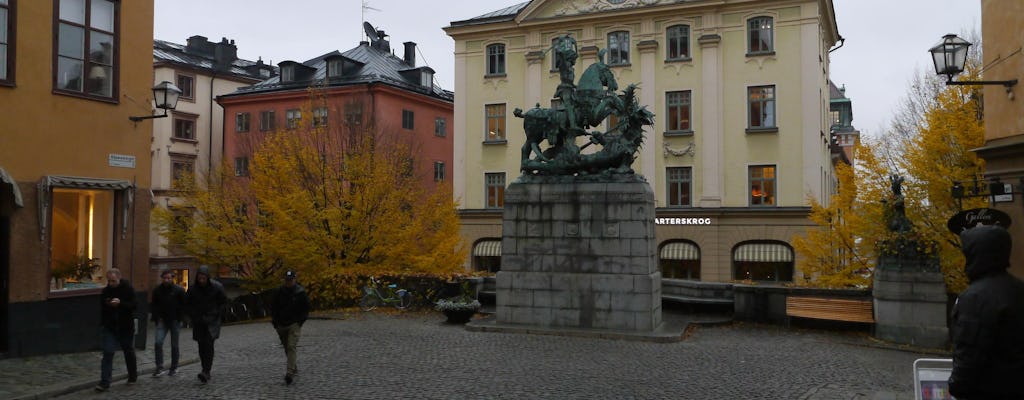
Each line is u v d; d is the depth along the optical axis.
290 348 11.33
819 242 24.72
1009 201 14.04
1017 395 4.55
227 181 28.44
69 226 15.12
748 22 36.12
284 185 25.38
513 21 39.81
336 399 10.31
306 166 25.73
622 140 17.28
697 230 36.09
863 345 15.34
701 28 36.66
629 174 17.03
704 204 36.19
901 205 16.53
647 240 16.75
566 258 17.17
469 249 40.44
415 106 48.25
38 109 14.34
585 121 17.86
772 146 35.41
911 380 11.70
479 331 17.09
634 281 16.56
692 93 36.75
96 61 15.44
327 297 23.31
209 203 26.56
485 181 40.66
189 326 21.73
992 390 4.61
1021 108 13.63
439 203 26.77
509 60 40.38
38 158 14.30
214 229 26.02
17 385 11.30
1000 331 4.61
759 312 18.64
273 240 23.86
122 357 14.12
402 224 25.44
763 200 35.62
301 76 48.94
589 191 17.08
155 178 46.59
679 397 10.43
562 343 15.30
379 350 14.40
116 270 11.46
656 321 16.97
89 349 15.00
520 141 39.94
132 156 15.94
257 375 12.01
